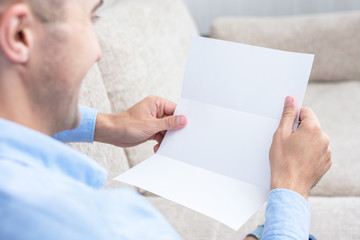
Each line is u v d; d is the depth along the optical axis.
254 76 0.85
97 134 0.97
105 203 0.43
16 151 0.45
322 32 2.15
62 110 0.56
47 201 0.41
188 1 2.84
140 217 0.45
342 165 1.51
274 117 0.83
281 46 2.20
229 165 0.83
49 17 0.49
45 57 0.50
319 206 1.24
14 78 0.49
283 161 0.73
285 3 2.77
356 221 1.14
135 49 1.50
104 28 1.44
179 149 0.89
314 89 2.12
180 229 1.17
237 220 0.73
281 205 0.67
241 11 2.82
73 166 0.51
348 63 2.14
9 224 0.40
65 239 0.40
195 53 0.91
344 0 2.71
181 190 0.81
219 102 0.90
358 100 1.94
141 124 0.94
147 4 1.79
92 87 1.17
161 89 1.53
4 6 0.46
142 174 0.86
